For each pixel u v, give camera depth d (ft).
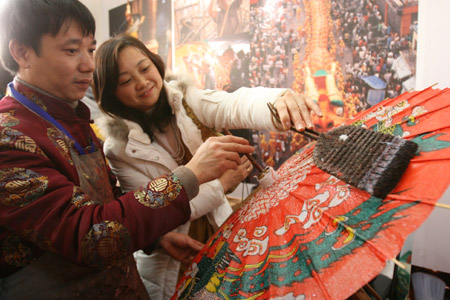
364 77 5.63
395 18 5.16
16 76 2.38
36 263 2.23
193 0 7.55
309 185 2.16
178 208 2.18
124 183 3.86
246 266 1.96
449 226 4.79
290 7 6.22
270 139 6.73
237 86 7.20
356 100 5.79
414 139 1.94
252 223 2.26
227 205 4.56
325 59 6.00
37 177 1.97
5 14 2.04
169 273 3.92
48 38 2.10
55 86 2.36
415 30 5.00
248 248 2.08
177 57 8.12
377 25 5.35
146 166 3.75
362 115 2.54
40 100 2.34
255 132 6.86
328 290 1.46
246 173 3.95
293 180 2.35
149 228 2.09
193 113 4.03
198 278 2.34
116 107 3.78
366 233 1.53
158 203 2.11
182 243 3.57
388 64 5.36
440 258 4.96
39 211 1.94
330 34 5.87
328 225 1.77
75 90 2.42
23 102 2.30
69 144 2.45
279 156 6.69
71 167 2.35
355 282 1.39
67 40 2.16
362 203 1.75
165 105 3.89
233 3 6.93
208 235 4.32
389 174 1.72
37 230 1.92
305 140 6.33
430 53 4.90
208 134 4.10
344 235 1.64
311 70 6.19
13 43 2.12
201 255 2.54
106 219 2.00
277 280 1.69
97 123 3.85
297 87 6.42
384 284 4.00
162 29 8.27
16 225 1.93
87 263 1.99
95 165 2.73
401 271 4.17
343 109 5.96
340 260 1.53
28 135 2.13
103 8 9.61
